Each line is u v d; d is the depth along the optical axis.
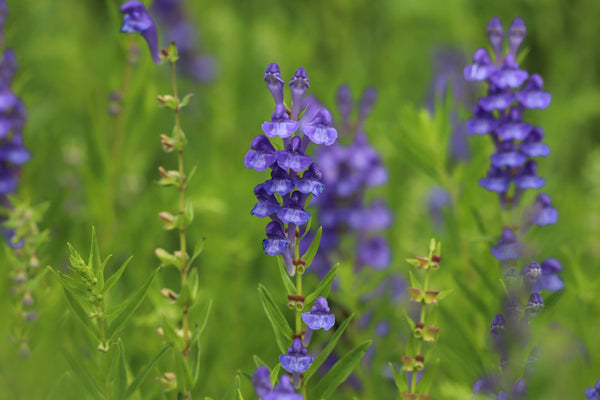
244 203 1.18
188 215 0.85
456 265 0.97
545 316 0.90
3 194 0.98
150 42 0.89
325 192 1.06
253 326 1.05
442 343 0.93
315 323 0.83
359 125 1.08
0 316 0.91
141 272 1.05
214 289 1.04
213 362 0.98
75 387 0.87
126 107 1.05
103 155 1.04
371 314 1.01
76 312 0.84
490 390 0.87
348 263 0.99
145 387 0.94
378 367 0.97
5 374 0.88
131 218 1.05
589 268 1.00
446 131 0.99
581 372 0.91
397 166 1.26
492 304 0.93
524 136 0.91
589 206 1.09
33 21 1.25
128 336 0.95
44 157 1.04
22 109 0.98
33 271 0.90
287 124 0.83
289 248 0.84
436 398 0.94
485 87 0.95
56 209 0.99
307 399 0.85
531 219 0.92
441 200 1.19
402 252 1.12
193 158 1.25
